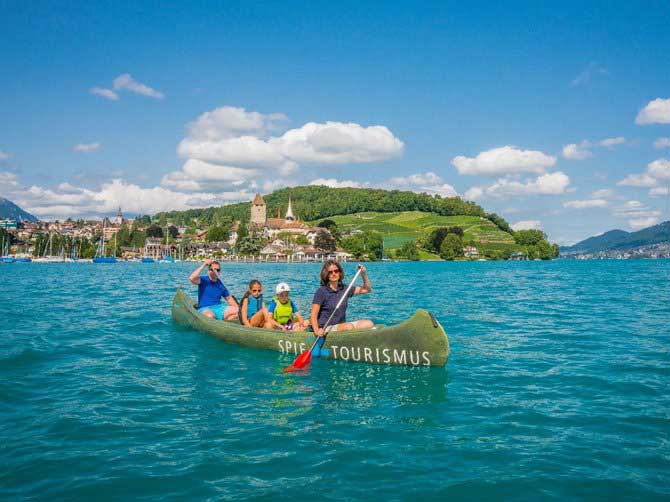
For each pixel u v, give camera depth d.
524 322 13.82
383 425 5.68
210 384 7.40
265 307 10.91
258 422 5.77
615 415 5.96
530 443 5.16
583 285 31.69
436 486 4.27
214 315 12.42
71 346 10.20
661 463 4.66
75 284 32.56
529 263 131.25
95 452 4.93
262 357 9.29
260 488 4.24
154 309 17.00
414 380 7.59
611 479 4.37
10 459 4.77
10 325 12.91
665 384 7.26
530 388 7.14
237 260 157.25
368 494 4.14
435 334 8.10
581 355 9.33
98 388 7.12
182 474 4.48
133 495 4.13
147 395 6.82
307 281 40.66
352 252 159.38
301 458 4.81
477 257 168.62
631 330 12.23
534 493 4.15
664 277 42.69
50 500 4.05
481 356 9.30
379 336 8.55
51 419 5.83
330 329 9.13
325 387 7.24
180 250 155.25
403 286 31.94
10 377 7.68
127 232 171.38
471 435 5.38
